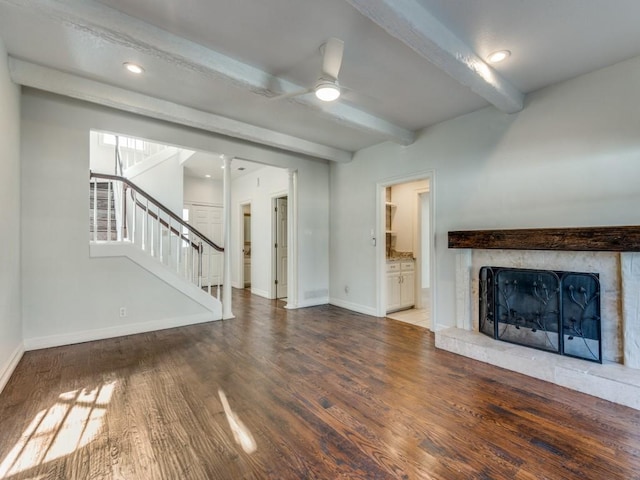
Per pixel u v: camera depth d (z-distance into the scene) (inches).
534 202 120.2
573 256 108.3
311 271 218.7
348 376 105.6
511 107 120.1
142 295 153.5
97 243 140.9
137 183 224.8
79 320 135.9
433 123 154.9
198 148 167.2
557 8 77.4
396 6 72.3
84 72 110.0
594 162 105.7
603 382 89.7
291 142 175.6
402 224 232.7
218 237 305.3
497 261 128.6
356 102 131.8
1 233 94.8
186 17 82.4
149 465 64.2
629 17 80.5
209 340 142.5
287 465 64.4
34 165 124.6
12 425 77.0
